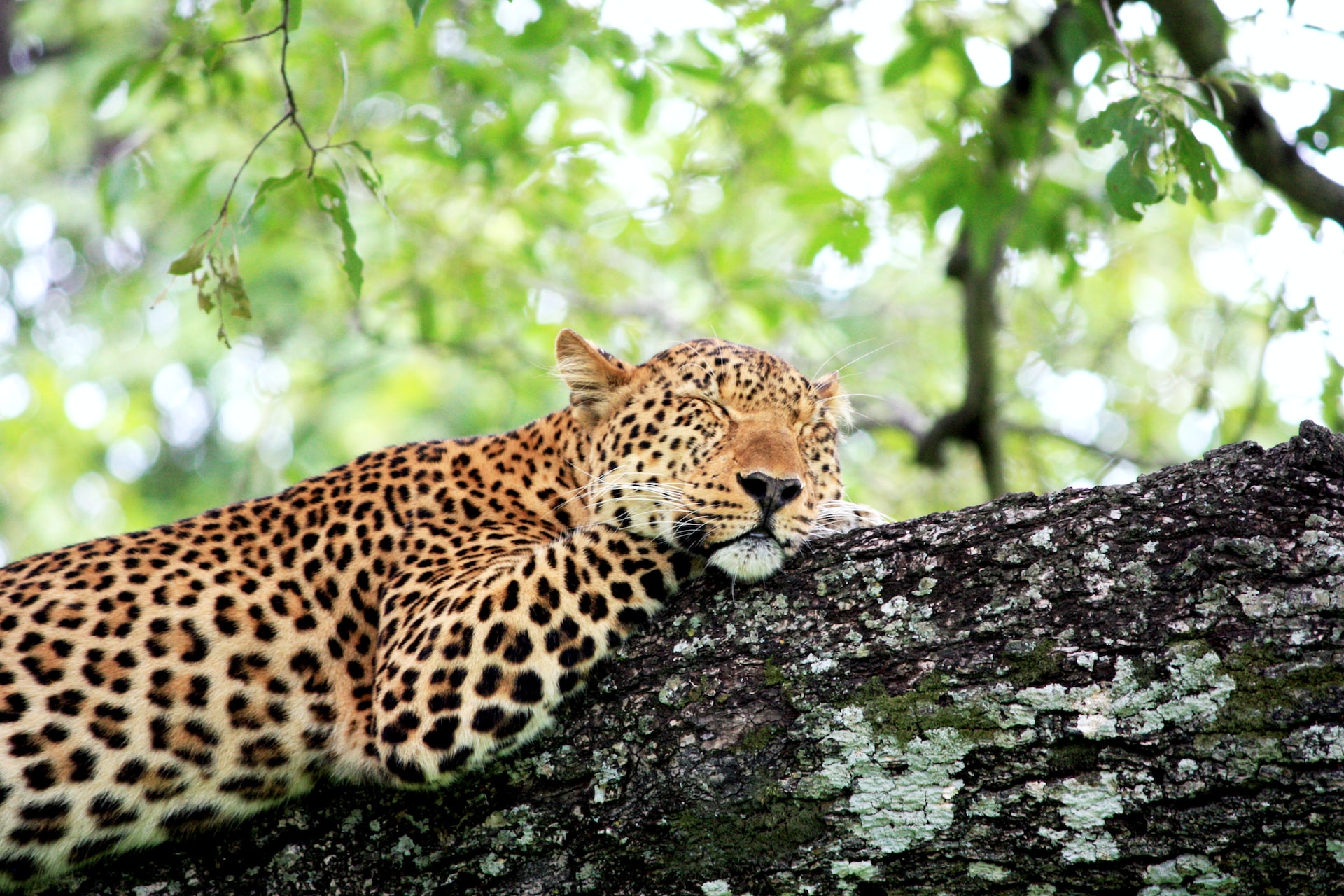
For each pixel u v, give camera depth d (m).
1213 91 9.32
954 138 12.74
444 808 6.55
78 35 20.47
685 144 14.58
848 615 6.09
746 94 13.81
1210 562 5.46
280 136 13.54
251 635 7.73
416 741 6.67
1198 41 10.90
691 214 16.31
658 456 8.18
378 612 8.06
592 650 6.74
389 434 21.05
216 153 14.04
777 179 14.99
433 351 16.06
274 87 13.79
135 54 12.11
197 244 7.90
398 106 15.27
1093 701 5.41
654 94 13.22
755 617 6.32
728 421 8.21
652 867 5.91
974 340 14.22
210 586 7.84
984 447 14.70
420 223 15.42
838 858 5.61
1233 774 5.07
